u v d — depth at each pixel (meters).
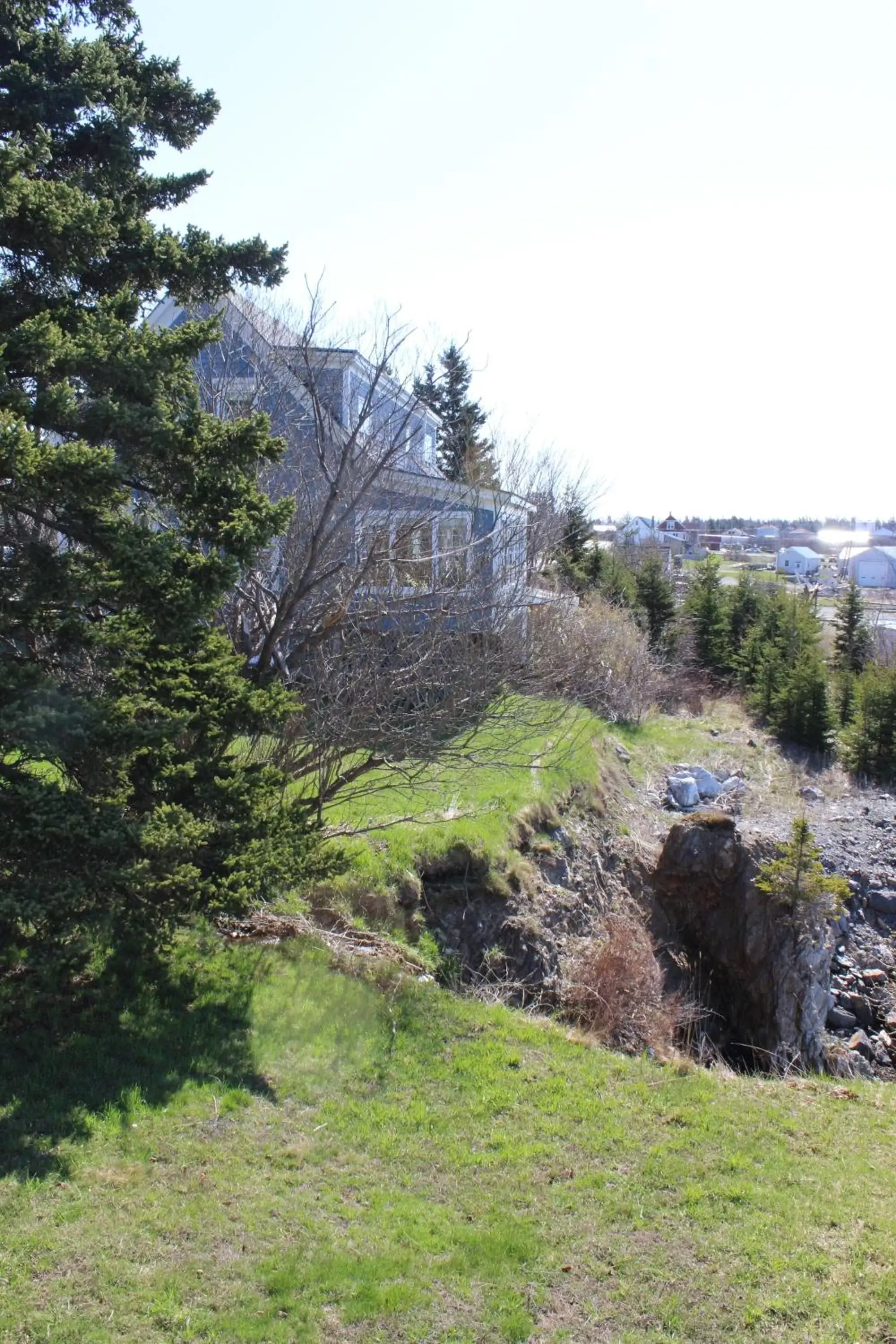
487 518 12.81
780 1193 6.23
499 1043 8.07
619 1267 5.21
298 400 11.01
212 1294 4.42
